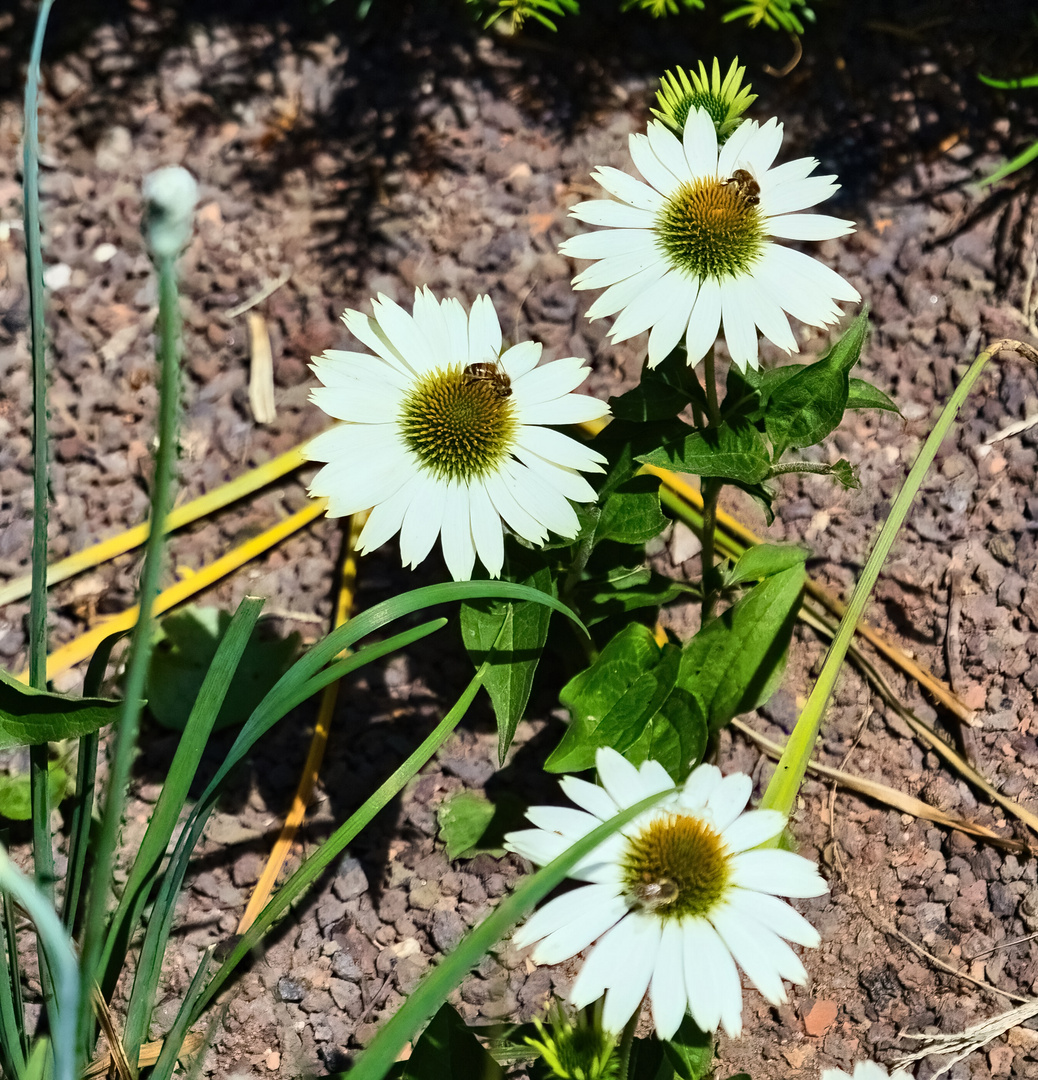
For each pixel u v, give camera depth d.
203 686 0.39
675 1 0.59
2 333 0.59
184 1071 0.46
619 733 0.43
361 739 0.52
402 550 0.41
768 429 0.42
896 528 0.46
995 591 0.55
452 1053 0.39
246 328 0.60
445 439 0.41
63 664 0.52
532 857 0.35
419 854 0.51
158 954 0.40
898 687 0.54
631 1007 0.34
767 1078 0.48
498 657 0.42
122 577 0.55
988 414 0.58
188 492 0.57
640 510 0.43
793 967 0.34
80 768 0.40
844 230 0.41
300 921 0.50
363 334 0.43
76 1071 0.35
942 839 0.51
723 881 0.35
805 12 0.59
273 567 0.55
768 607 0.45
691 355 0.39
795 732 0.44
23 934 0.48
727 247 0.40
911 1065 0.48
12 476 0.56
